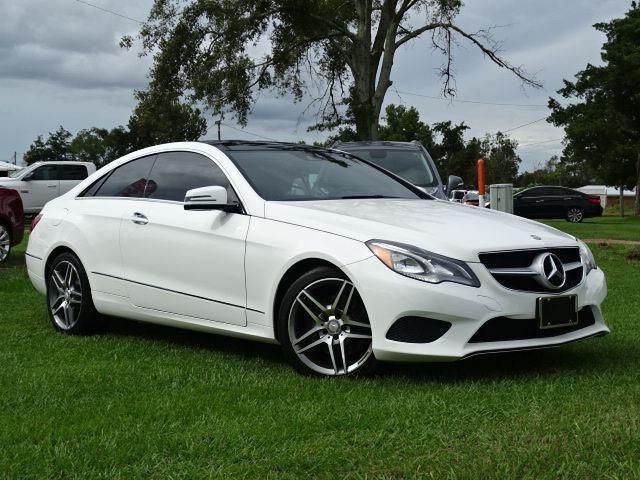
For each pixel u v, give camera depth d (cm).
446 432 321
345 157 583
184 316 504
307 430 329
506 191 1178
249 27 2856
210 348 520
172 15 2927
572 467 273
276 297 449
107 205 566
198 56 2948
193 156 535
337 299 424
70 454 301
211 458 297
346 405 368
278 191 492
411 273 401
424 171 1073
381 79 3069
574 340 425
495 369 441
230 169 504
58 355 500
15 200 1220
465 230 430
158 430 331
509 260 415
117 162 589
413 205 494
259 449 305
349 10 3097
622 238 2003
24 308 703
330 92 3281
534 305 411
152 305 521
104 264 553
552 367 444
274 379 427
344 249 421
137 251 529
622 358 466
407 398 378
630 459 278
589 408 350
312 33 3002
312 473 280
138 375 439
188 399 383
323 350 438
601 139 4534
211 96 2998
